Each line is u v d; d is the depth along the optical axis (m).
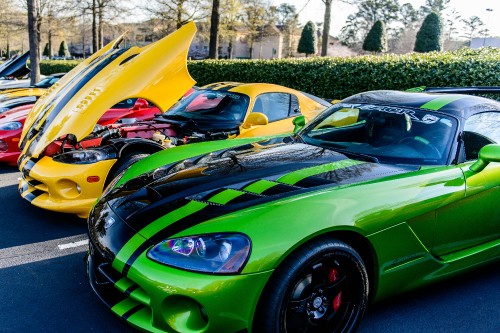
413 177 2.67
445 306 2.94
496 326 2.75
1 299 2.84
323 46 15.49
